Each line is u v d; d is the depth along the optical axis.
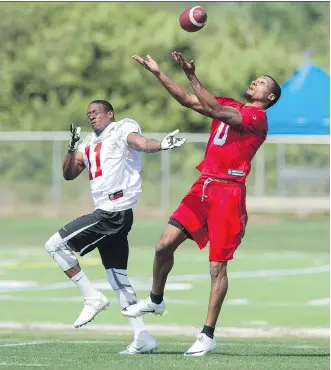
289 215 90.38
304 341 32.03
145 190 93.94
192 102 26.38
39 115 103.56
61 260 26.64
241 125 25.77
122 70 103.88
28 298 44.19
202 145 97.12
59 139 91.75
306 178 95.06
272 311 41.12
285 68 106.06
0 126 103.00
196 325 37.53
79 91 104.38
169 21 104.81
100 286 46.97
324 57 124.19
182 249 66.19
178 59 25.05
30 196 94.56
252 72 104.38
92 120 26.59
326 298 44.84
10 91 104.75
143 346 26.48
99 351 26.75
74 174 27.23
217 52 105.06
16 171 95.19
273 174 96.94
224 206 25.97
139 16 107.44
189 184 95.00
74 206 93.50
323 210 88.12
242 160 26.08
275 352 27.06
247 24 120.44
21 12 107.81
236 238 26.09
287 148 97.88
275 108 68.31
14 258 60.09
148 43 104.00
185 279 50.69
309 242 70.94
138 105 103.00
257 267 56.31
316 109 67.75
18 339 30.89
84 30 105.44
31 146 95.62
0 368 22.55
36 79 105.00
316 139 94.56
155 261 26.59
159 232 76.38
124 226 26.56
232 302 43.62
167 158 93.88
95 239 26.58
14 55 106.94
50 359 24.53
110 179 26.38
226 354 26.34
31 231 77.19
